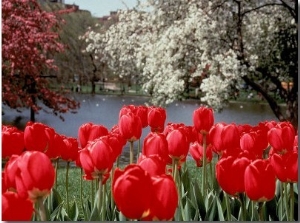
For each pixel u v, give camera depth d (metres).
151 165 2.09
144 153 2.71
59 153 3.25
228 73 13.47
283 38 15.35
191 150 3.98
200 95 15.23
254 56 14.26
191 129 3.79
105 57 18.19
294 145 3.39
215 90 13.44
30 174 1.93
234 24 14.88
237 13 15.11
